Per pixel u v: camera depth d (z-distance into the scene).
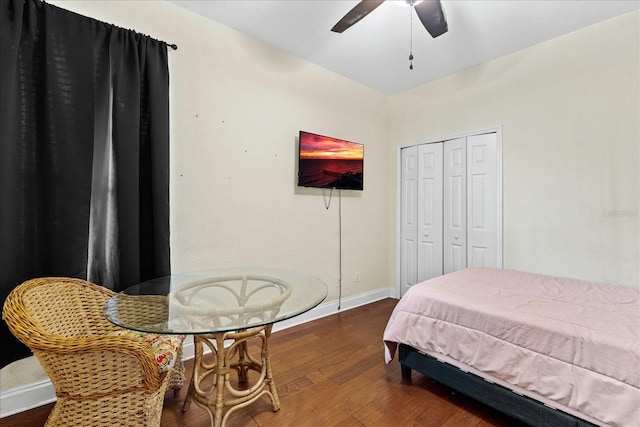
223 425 1.40
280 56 2.75
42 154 1.62
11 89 1.50
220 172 2.38
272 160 2.70
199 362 1.58
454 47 2.70
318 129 3.06
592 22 2.33
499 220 2.88
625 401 1.12
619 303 1.66
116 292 1.80
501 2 2.09
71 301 1.49
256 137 2.59
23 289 1.28
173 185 2.15
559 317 1.44
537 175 2.66
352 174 3.26
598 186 2.36
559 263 2.54
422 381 1.93
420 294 1.87
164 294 1.54
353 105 3.41
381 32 2.48
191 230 2.24
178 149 2.17
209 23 2.31
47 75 1.61
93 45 1.77
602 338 1.23
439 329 1.72
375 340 2.54
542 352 1.36
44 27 1.62
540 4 2.12
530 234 2.70
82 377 1.16
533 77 2.67
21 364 1.65
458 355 1.62
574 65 2.46
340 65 3.05
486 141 2.99
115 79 1.84
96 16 1.84
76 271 1.68
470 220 3.12
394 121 3.80
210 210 2.34
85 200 1.72
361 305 3.50
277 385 1.87
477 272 2.44
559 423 1.29
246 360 1.87
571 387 1.25
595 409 1.18
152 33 2.04
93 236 1.81
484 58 2.90
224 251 2.41
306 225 2.99
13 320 1.12
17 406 1.63
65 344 1.08
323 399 1.74
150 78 1.94
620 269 2.26
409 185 3.68
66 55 1.67
